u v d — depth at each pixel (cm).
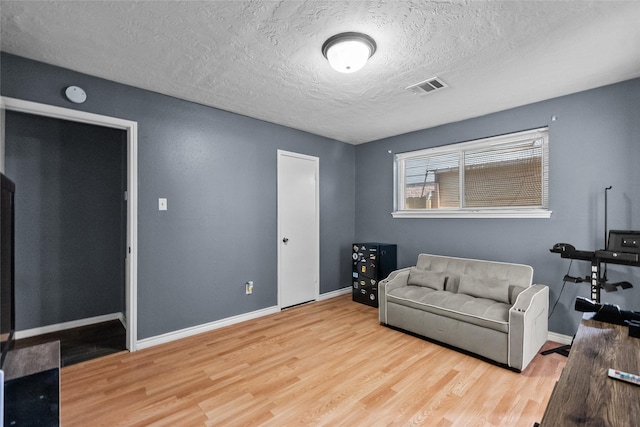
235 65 231
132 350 268
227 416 182
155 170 283
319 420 179
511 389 210
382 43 200
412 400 198
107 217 359
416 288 331
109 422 176
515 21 177
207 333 311
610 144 262
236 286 342
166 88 274
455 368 240
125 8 167
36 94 224
